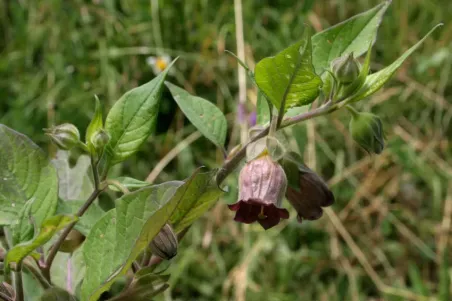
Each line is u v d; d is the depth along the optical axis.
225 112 0.97
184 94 0.50
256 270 0.82
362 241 0.89
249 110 0.93
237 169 0.54
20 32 1.01
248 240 0.82
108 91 0.96
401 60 0.45
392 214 0.90
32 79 0.98
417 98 1.00
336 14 1.08
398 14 1.08
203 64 0.98
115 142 0.45
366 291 0.85
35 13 1.02
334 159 0.92
